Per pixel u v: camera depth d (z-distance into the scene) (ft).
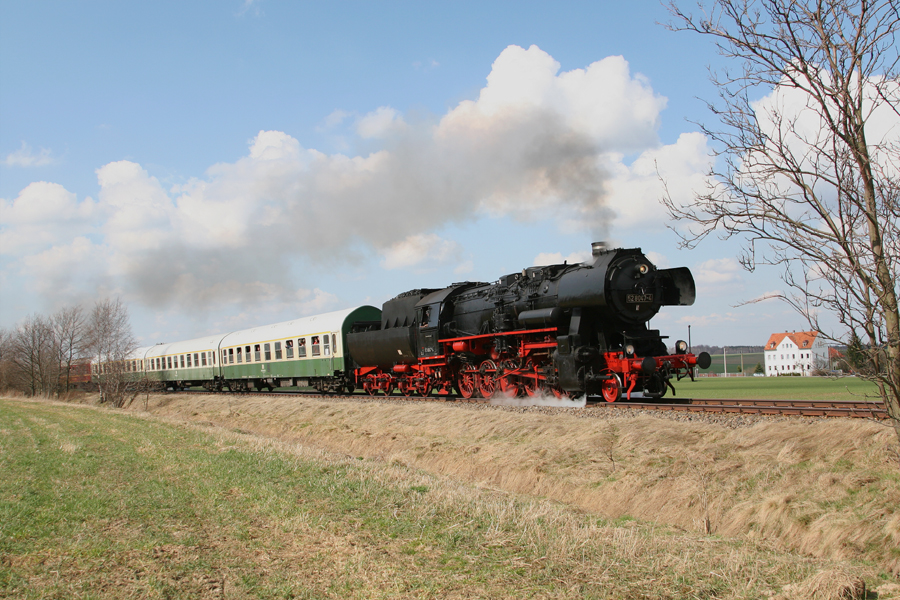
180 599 17.65
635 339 56.59
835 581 17.43
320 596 17.57
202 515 26.61
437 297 78.43
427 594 17.33
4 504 28.50
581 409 52.44
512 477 39.65
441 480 34.01
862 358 18.13
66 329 161.07
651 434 39.45
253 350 120.06
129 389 118.52
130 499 29.40
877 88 18.20
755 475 31.30
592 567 19.31
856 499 27.14
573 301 57.06
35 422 72.95
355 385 100.42
